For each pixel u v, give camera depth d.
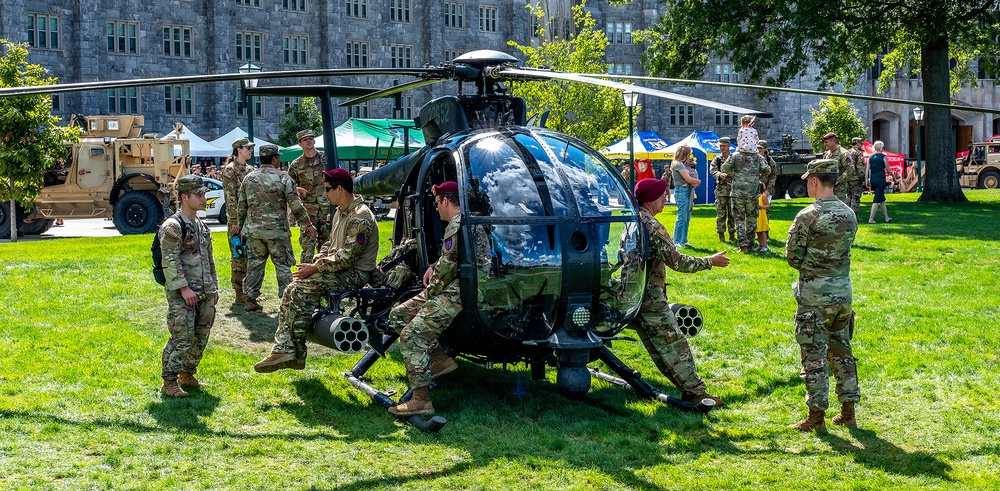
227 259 14.12
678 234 15.80
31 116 21.67
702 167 37.78
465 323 6.68
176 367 7.10
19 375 7.55
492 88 8.04
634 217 6.93
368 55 57.75
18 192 22.33
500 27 63.25
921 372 7.83
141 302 10.76
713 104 5.86
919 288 11.62
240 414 6.79
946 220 20.72
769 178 15.03
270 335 9.39
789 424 6.64
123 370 7.84
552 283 6.56
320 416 6.84
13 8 44.84
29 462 5.62
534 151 7.01
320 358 8.43
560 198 6.73
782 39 30.06
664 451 6.06
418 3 59.72
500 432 6.48
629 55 66.06
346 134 28.56
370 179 8.98
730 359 8.44
